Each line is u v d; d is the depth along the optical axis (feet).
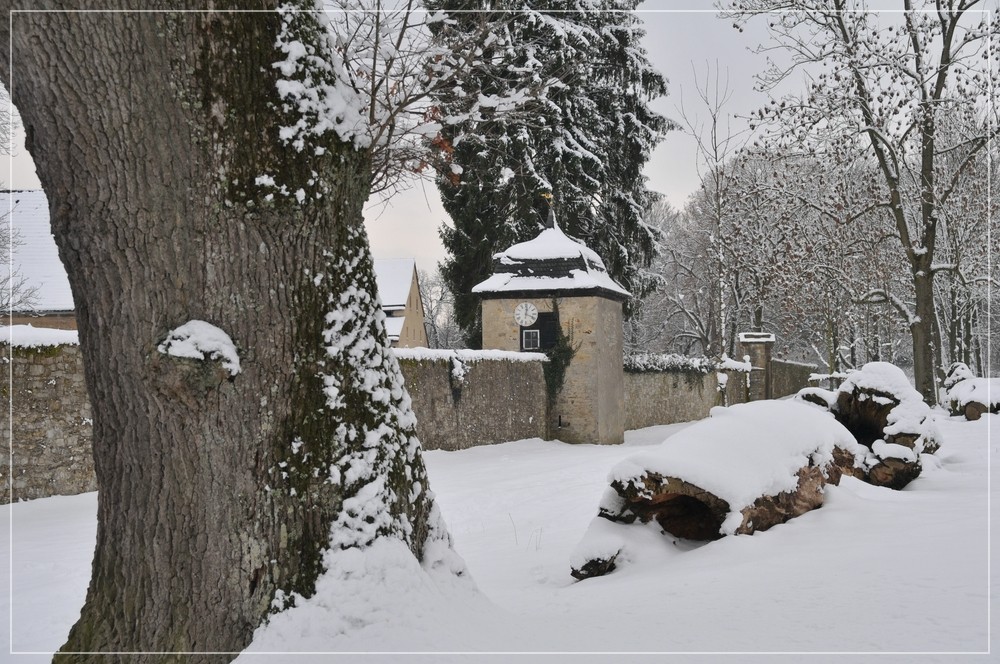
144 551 13.42
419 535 15.39
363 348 14.78
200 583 13.28
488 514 37.99
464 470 56.59
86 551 28.84
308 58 14.07
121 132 12.67
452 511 39.29
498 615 15.14
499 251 104.47
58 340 42.70
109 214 12.96
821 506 25.76
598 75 109.40
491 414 77.46
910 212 96.99
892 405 38.70
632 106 114.01
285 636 12.86
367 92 20.31
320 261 14.25
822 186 87.10
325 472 13.88
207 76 12.97
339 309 14.48
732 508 22.52
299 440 13.75
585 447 84.02
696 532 24.03
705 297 182.19
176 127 12.87
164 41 12.63
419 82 21.03
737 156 92.99
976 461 40.01
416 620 13.48
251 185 13.38
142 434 13.37
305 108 13.85
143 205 12.92
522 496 41.78
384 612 13.39
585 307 91.91
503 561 27.30
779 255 99.96
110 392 13.44
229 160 13.20
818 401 42.32
